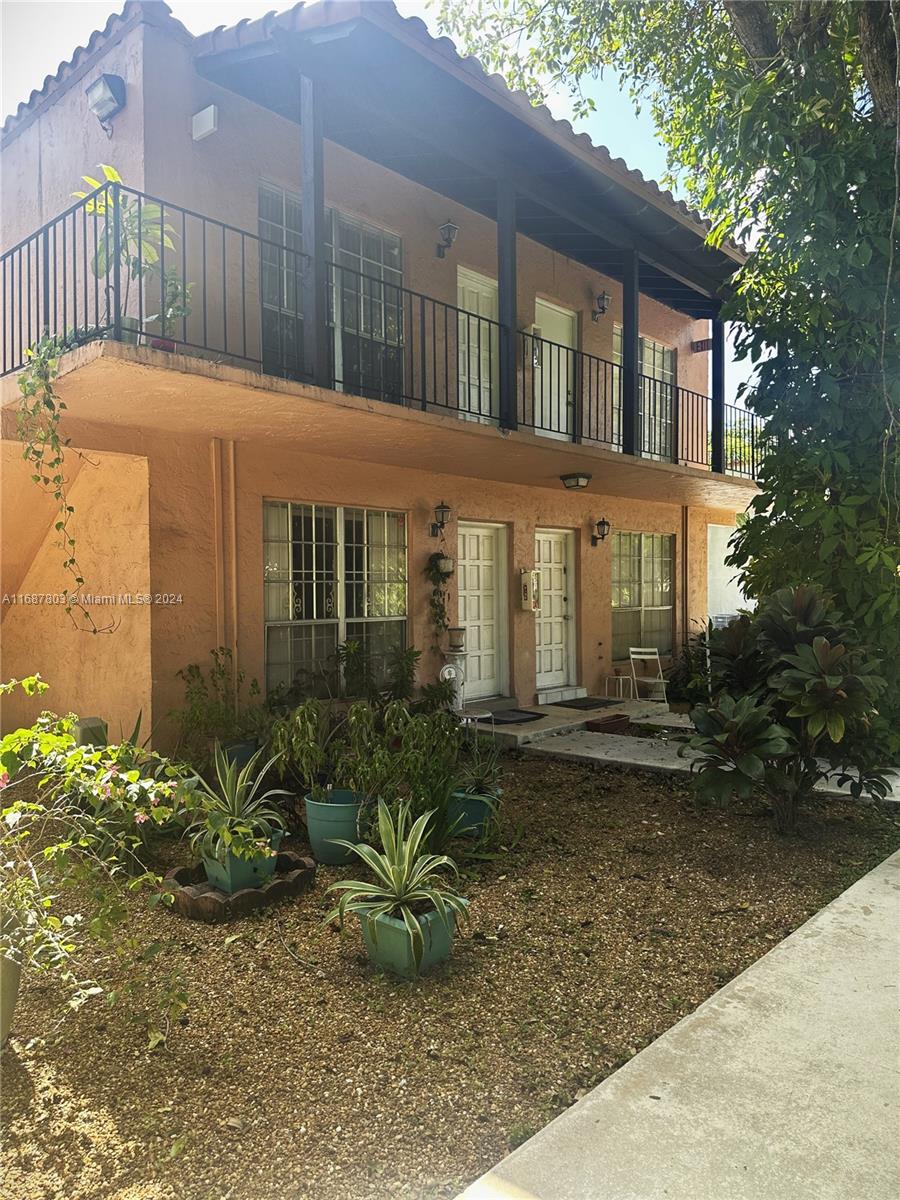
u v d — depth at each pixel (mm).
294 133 6887
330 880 4422
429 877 3596
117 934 3756
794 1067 2561
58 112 6816
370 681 7414
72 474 6371
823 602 5074
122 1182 2166
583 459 7926
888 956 3357
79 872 2896
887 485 6445
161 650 6152
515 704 9438
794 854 4781
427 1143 2299
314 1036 2879
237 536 6703
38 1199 2109
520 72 8695
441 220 8352
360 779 4672
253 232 6590
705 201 6695
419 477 8336
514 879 4422
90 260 6449
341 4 5008
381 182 7688
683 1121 2289
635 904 4070
